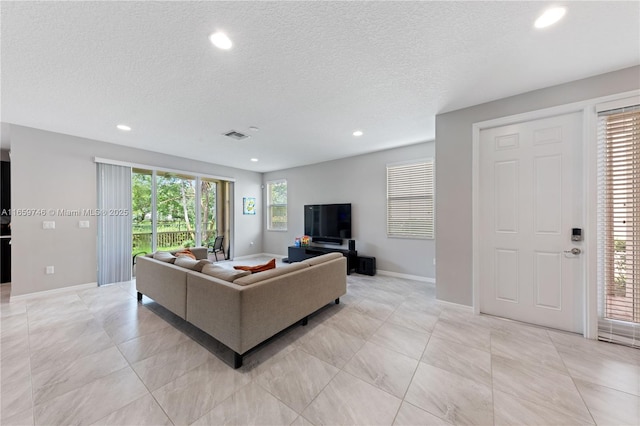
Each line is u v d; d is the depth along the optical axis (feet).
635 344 6.92
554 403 4.99
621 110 7.07
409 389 5.42
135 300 11.03
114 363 6.35
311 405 4.97
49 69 6.75
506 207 8.93
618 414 4.72
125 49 5.98
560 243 8.04
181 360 6.49
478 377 5.79
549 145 8.20
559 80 7.68
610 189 7.29
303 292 8.22
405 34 5.64
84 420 4.59
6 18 4.92
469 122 9.53
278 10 4.87
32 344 7.23
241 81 7.52
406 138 13.30
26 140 11.12
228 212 20.94
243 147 14.76
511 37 5.78
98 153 13.20
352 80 7.59
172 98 8.50
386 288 12.81
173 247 16.97
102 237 13.30
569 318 7.91
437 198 10.32
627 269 7.09
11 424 4.50
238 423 4.54
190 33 5.48
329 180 18.53
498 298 9.11
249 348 6.30
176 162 16.75
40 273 11.50
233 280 6.89
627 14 5.08
